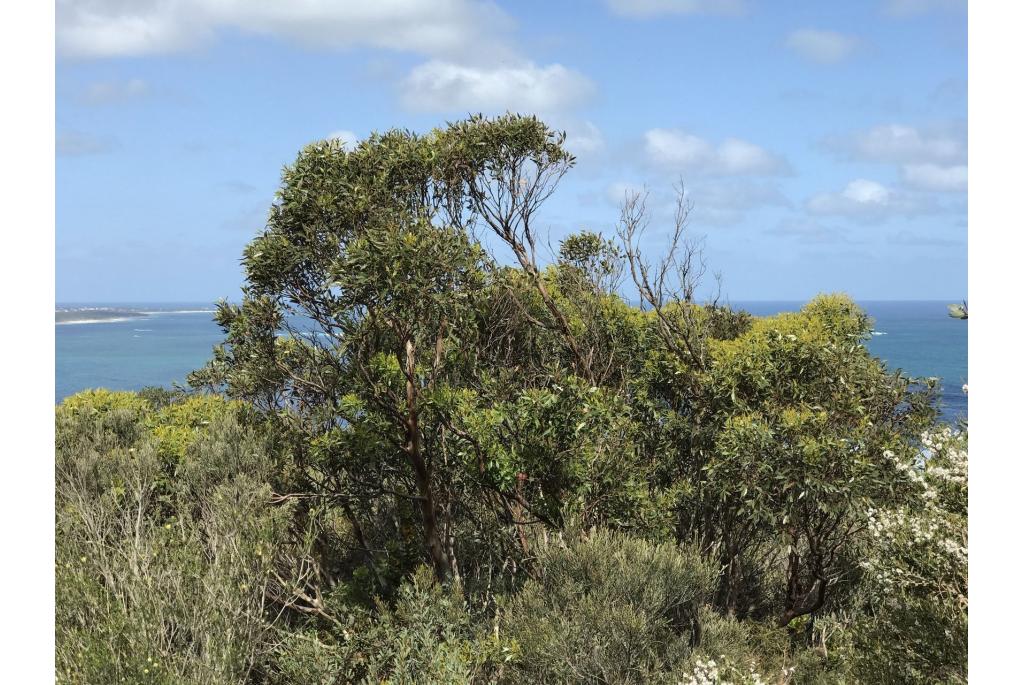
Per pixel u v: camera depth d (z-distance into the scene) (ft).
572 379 26.09
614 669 20.25
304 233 25.17
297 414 27.84
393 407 25.35
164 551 21.83
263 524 24.04
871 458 24.93
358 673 22.84
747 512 26.45
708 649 22.40
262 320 25.52
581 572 22.62
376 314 24.02
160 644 19.26
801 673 23.84
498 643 21.49
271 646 22.88
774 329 28.45
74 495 25.94
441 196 27.66
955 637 16.76
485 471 25.77
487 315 28.19
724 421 28.32
